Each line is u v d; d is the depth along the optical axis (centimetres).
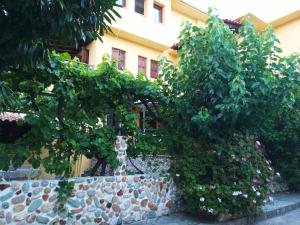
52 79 505
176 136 671
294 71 576
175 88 658
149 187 609
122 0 1382
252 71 596
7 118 579
